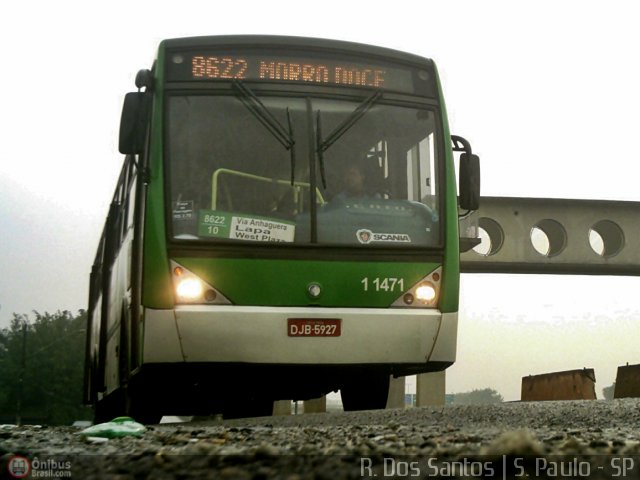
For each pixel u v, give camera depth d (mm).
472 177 11297
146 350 9750
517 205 38469
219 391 11477
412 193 10648
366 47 10953
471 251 38094
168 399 11961
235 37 10711
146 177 10102
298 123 10500
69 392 114312
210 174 10180
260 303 9953
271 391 11695
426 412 8383
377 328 10109
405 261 10375
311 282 10070
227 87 10492
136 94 10383
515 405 9188
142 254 10000
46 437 6457
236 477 3352
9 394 112875
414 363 10219
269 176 10289
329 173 10422
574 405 8992
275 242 10102
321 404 29625
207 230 10000
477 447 4090
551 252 38562
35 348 114312
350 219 10336
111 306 13648
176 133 10242
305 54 10750
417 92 11016
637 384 17797
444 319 10375
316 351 9922
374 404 11672
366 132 10664
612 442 4305
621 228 38938
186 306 9805
